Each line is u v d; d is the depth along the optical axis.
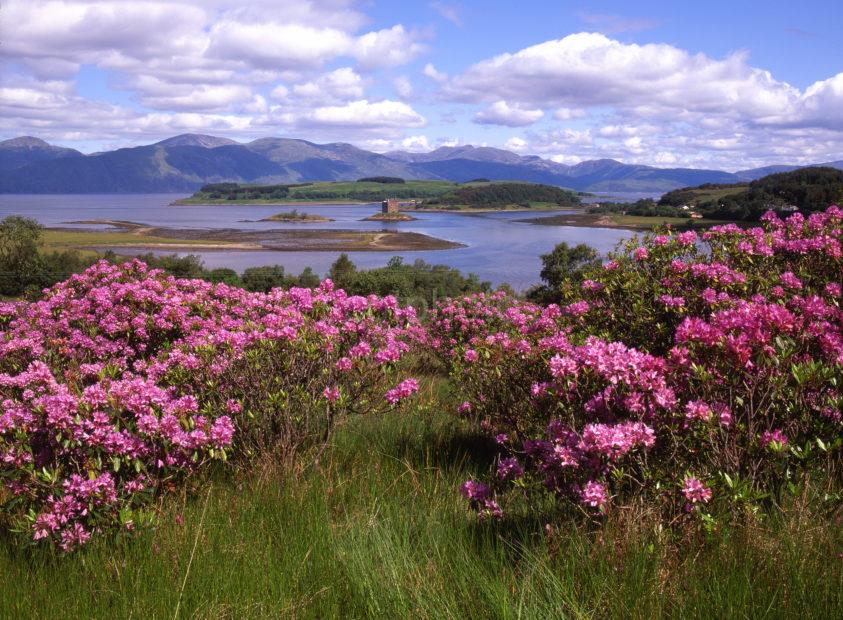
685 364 4.08
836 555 3.20
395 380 6.58
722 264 6.59
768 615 2.89
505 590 3.23
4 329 8.66
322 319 7.01
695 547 3.45
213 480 5.24
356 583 3.56
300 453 5.71
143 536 4.12
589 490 3.53
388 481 5.25
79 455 4.36
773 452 3.74
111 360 7.30
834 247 6.22
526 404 5.77
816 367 3.89
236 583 3.68
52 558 3.98
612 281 6.92
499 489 4.75
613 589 3.14
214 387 5.57
